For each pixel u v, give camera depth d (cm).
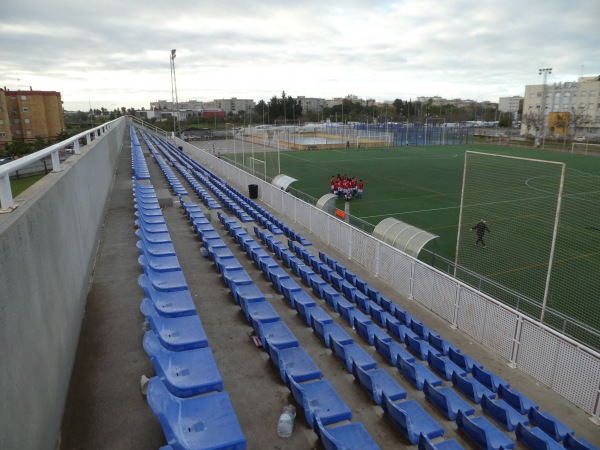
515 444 675
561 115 8131
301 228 2172
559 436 720
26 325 389
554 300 1467
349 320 1039
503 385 834
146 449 461
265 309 897
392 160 5094
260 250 1393
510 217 2534
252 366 714
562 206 2775
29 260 416
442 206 2844
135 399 532
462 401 757
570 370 888
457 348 1075
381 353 903
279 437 564
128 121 6819
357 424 585
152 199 1547
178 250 1266
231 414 488
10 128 6400
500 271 1714
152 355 486
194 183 2498
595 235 2183
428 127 7438
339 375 775
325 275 1373
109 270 907
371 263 1582
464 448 643
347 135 7462
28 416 374
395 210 2753
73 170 744
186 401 505
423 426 647
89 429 485
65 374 533
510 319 1015
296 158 5291
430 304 1284
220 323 852
